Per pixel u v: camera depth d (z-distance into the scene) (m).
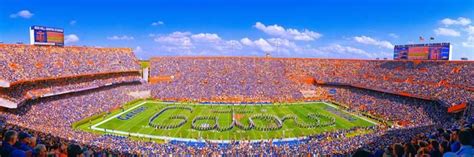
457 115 62.16
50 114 64.00
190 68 121.94
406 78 92.38
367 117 75.00
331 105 91.75
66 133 47.44
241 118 72.81
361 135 51.06
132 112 78.31
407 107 75.56
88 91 86.06
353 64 119.69
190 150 44.94
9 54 73.25
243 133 60.22
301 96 100.19
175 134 59.19
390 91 86.44
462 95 68.50
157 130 61.78
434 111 68.69
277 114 78.06
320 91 104.44
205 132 60.69
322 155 36.34
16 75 66.94
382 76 100.81
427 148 10.04
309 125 65.94
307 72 121.06
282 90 104.00
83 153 12.91
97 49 105.25
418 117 67.94
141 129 62.34
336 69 119.12
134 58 116.25
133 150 42.12
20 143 10.12
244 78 114.62
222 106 88.50
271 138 56.97
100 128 62.25
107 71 96.69
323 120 71.31
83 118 67.00
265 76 117.75
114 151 35.06
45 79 74.12
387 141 38.38
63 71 82.25
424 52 98.19
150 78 116.94
